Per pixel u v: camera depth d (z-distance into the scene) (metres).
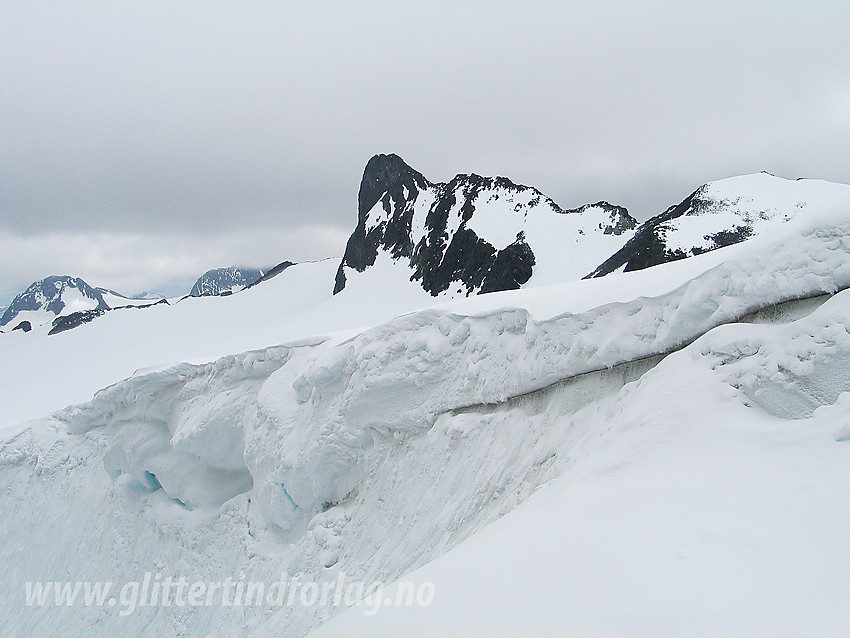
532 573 3.30
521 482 6.87
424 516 8.49
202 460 14.51
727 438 4.11
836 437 3.57
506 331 8.59
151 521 15.45
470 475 8.05
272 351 13.05
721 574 2.72
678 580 2.77
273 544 12.03
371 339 10.21
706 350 4.89
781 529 2.94
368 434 10.32
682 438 4.32
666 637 2.41
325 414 10.95
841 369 4.14
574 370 7.01
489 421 8.30
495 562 3.63
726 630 2.37
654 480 3.91
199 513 14.34
